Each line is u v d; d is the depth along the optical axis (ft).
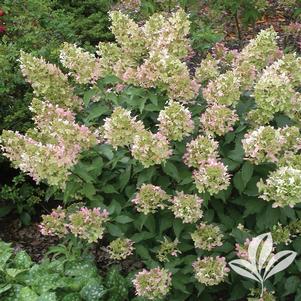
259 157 5.53
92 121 6.86
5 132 6.23
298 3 12.28
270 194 5.47
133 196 6.11
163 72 6.08
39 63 6.55
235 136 6.18
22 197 8.64
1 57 8.54
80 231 5.82
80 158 6.00
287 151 5.85
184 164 6.06
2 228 8.66
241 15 11.56
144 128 6.38
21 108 8.50
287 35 11.56
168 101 6.32
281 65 6.40
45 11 10.23
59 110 6.38
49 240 8.39
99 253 7.71
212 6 11.64
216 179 5.51
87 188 5.88
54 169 5.55
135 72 6.37
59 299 6.09
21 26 9.57
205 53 10.18
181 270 6.06
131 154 6.04
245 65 6.51
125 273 7.36
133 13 11.85
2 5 9.87
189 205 5.65
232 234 5.89
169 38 6.75
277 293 6.25
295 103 6.15
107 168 6.27
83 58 6.54
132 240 6.11
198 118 6.25
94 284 6.06
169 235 6.35
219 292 6.89
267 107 5.92
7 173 9.02
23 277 6.28
